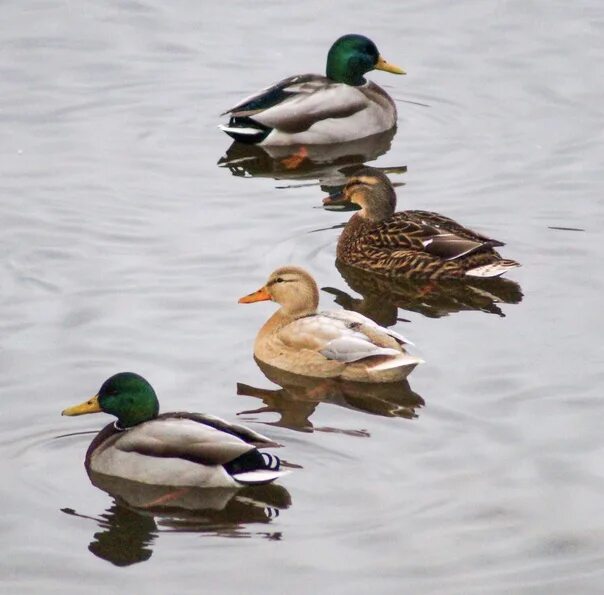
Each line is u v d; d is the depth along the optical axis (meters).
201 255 18.89
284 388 15.66
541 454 14.19
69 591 12.02
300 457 14.09
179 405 15.06
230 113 23.58
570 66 25.19
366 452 14.22
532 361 16.14
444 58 25.78
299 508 13.24
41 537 12.77
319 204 20.98
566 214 20.33
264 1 27.70
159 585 12.11
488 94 24.61
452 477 13.77
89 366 15.78
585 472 13.88
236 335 16.77
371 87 24.47
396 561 12.47
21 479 13.66
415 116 24.30
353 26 26.83
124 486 13.55
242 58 25.78
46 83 24.56
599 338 16.67
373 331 16.05
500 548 12.70
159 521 13.04
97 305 17.31
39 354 16.02
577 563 12.51
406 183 21.69
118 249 19.00
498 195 21.08
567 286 18.20
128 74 25.05
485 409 15.09
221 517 13.11
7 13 26.81
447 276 18.77
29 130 23.00
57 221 19.80
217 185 21.52
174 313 17.22
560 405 15.15
